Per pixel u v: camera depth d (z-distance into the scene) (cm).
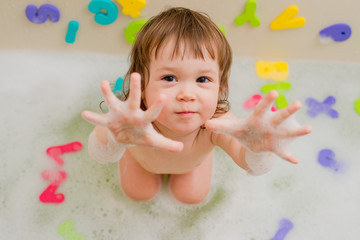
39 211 123
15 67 138
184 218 124
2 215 122
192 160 101
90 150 89
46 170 128
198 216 125
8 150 131
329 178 134
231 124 71
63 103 139
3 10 128
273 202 129
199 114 80
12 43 135
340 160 137
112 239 121
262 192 131
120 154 82
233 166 133
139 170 117
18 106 137
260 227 125
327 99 144
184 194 118
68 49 138
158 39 80
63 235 120
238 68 143
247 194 130
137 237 121
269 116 68
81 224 122
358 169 136
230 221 125
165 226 123
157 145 68
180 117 78
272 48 140
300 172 134
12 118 135
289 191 131
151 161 102
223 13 130
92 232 121
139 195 119
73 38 134
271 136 69
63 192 126
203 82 80
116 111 66
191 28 81
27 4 127
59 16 130
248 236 123
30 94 138
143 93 87
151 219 124
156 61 80
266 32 136
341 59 144
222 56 86
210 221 125
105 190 127
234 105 142
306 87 145
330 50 142
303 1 130
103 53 139
